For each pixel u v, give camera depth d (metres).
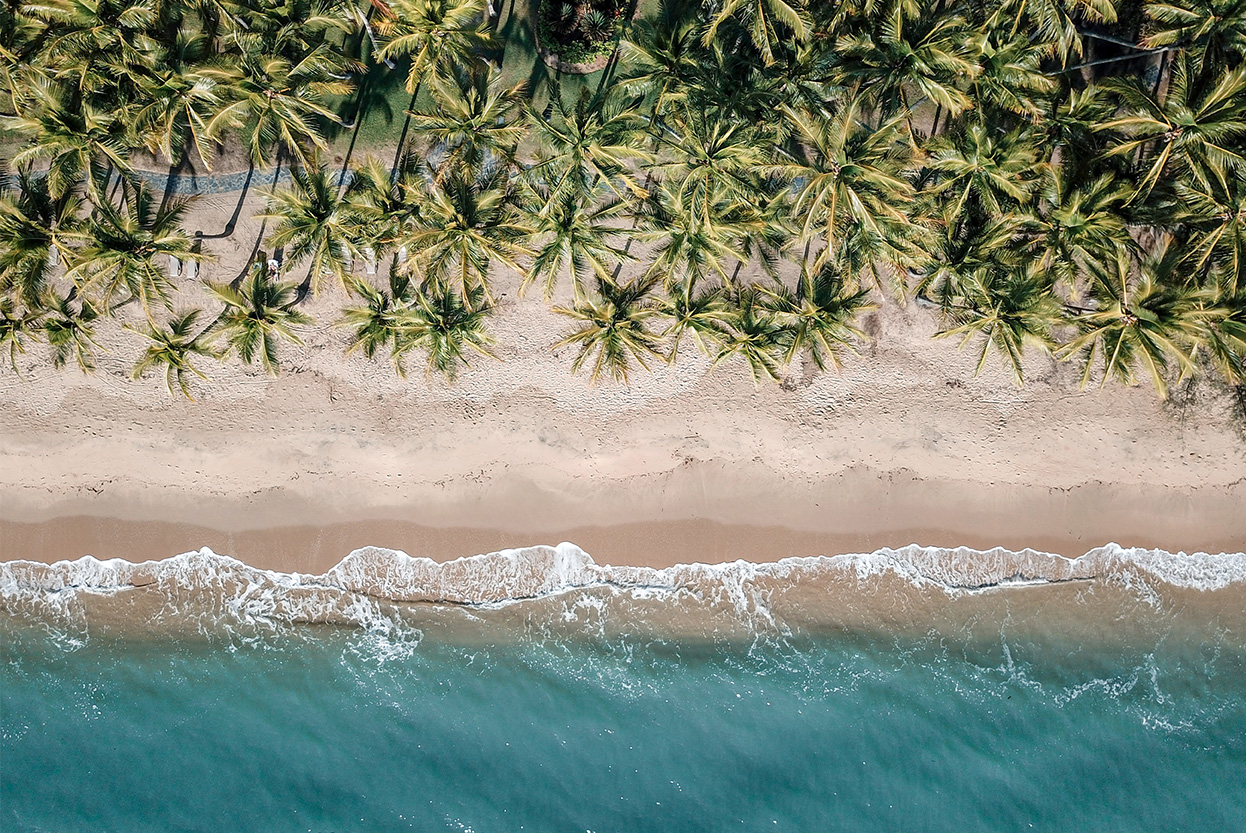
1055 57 18.23
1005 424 20.14
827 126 15.23
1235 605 20.44
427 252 16.73
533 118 16.02
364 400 20.34
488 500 20.70
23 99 16.48
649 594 20.72
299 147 16.61
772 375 18.48
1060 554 20.48
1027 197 15.95
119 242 17.20
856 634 20.77
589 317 17.70
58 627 20.73
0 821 20.69
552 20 18.64
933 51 15.21
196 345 18.61
